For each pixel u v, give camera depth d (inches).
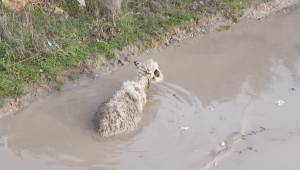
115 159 378.6
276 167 378.3
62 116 419.2
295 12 582.9
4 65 443.8
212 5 562.9
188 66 488.7
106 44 488.7
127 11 524.1
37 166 372.5
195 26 539.8
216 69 486.6
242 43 528.1
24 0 501.0
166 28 524.1
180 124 413.7
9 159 378.0
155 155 382.9
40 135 401.1
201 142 397.1
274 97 450.3
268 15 573.9
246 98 448.5
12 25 476.7
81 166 372.8
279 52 515.2
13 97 429.7
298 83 468.1
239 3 572.1
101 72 471.8
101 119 399.2
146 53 502.3
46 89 443.5
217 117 424.5
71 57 469.1
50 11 505.7
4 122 412.8
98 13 509.4
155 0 544.7
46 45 469.1
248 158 385.1
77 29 494.3
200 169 372.8
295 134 409.4
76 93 445.4
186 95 447.5
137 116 412.8
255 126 416.8
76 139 396.5
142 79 433.4
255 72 484.4
